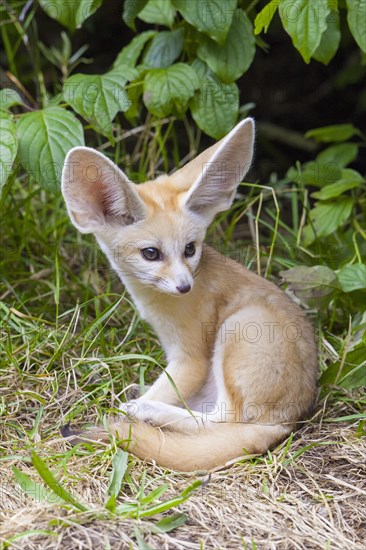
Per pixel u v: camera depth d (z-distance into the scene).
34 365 6.55
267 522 4.79
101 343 6.55
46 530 4.50
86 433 5.52
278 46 11.93
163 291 5.86
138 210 5.92
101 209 6.08
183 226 5.98
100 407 5.98
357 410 6.27
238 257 8.12
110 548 4.37
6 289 7.86
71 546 4.41
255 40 7.56
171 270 5.86
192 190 5.98
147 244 5.91
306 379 5.94
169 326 6.11
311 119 12.05
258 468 5.37
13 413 5.90
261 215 9.99
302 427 5.95
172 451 5.41
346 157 9.26
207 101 7.48
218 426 5.70
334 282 6.91
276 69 11.98
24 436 5.69
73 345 6.75
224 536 4.62
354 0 6.16
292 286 6.93
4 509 4.82
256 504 4.96
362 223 8.66
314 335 6.43
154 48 7.86
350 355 6.31
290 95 12.09
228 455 5.45
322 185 8.59
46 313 7.54
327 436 5.80
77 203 5.96
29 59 10.98
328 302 6.99
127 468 5.24
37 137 6.56
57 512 4.68
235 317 6.02
